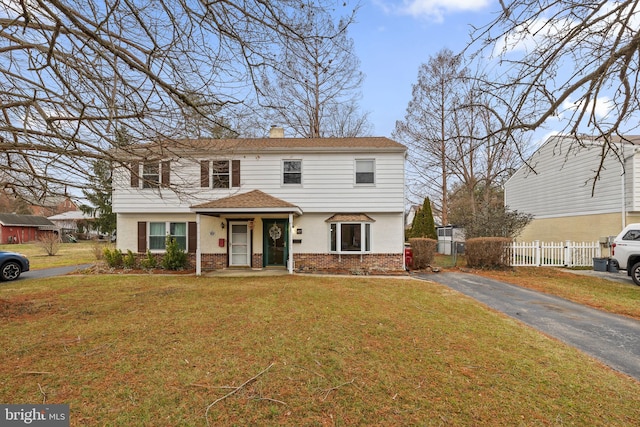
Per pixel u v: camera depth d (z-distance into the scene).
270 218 14.24
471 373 4.09
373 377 3.96
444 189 23.50
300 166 13.86
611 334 5.75
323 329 5.66
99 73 4.50
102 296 8.38
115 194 13.72
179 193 6.52
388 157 13.74
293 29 4.31
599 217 14.95
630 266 10.70
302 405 3.35
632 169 13.55
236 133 5.38
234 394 3.53
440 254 23.86
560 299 8.49
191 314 6.58
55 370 4.07
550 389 3.73
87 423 3.01
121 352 4.63
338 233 13.71
